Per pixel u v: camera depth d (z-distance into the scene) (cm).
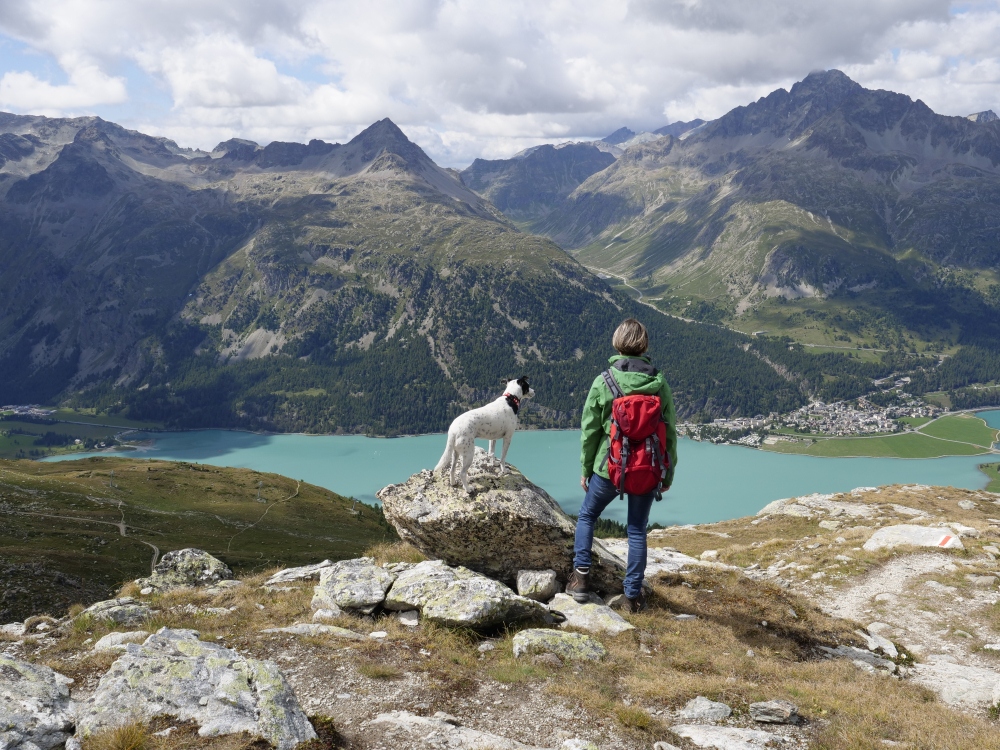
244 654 873
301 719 638
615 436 965
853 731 756
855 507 4306
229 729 596
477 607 1024
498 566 1392
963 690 1092
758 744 696
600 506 1139
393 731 653
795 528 3969
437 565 1307
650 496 1102
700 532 4325
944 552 2208
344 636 976
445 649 926
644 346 1007
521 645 931
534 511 1331
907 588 1902
